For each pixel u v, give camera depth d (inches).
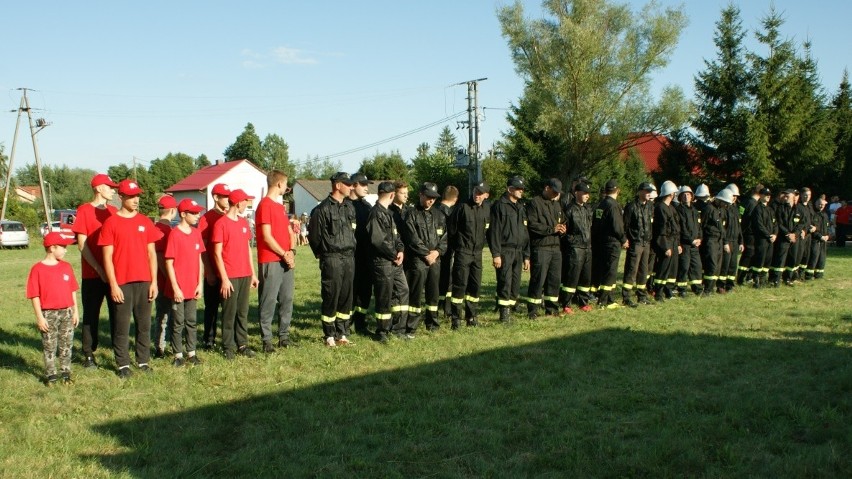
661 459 188.9
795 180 1347.2
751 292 533.6
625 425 217.9
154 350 342.6
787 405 230.5
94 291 307.7
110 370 300.7
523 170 1612.9
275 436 212.2
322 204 341.1
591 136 1587.1
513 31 1542.8
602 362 296.2
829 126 1339.8
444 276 441.1
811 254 615.2
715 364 290.4
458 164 1681.8
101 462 192.4
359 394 254.8
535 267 413.4
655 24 1507.1
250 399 251.0
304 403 243.6
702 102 1424.7
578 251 434.9
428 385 263.6
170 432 217.6
